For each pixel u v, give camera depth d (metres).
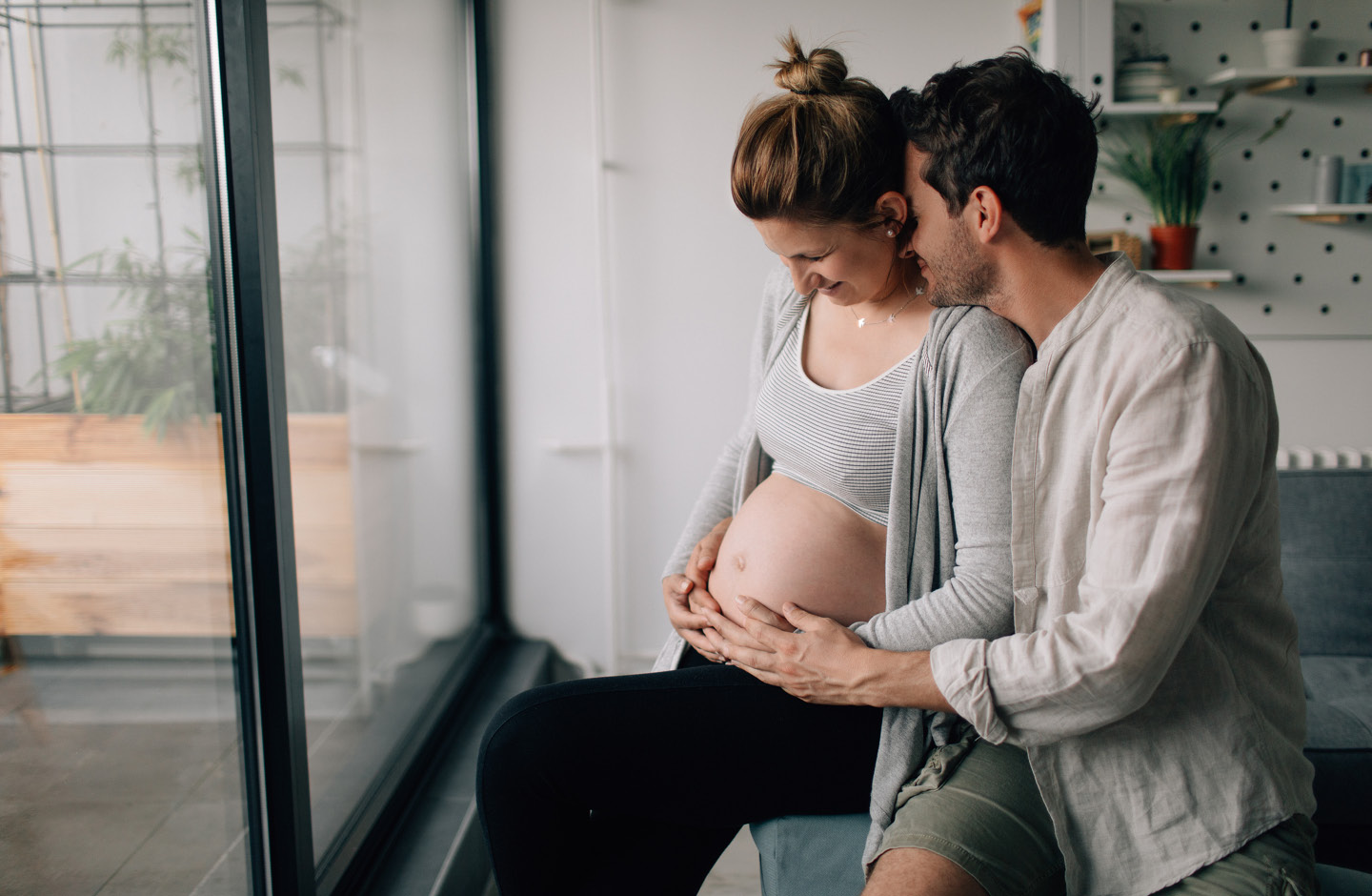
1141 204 2.16
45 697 0.78
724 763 1.01
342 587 1.45
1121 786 0.89
